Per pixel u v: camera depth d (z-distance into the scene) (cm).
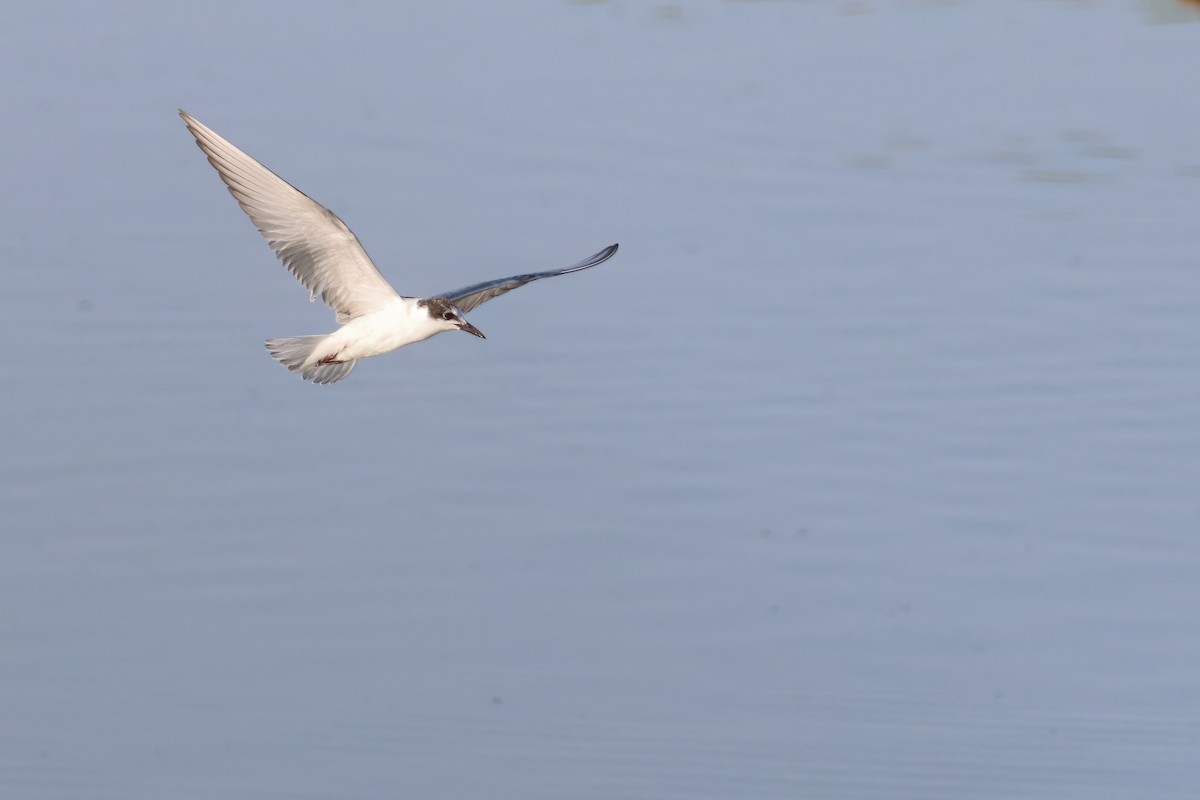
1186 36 3366
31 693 1518
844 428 1952
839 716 1505
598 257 1212
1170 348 2128
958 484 1847
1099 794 1408
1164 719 1494
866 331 2177
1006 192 2633
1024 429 1944
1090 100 3038
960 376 2062
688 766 1426
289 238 1124
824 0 3606
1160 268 2350
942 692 1528
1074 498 1819
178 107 2856
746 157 2753
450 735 1473
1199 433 1930
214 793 1395
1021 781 1410
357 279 1152
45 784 1405
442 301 1155
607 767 1420
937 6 3572
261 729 1470
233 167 1095
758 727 1470
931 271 2347
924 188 2642
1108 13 3519
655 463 1891
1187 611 1641
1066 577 1697
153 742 1468
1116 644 1596
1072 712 1509
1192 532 1753
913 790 1394
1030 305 2250
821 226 2498
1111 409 1986
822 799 1391
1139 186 2645
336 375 1169
